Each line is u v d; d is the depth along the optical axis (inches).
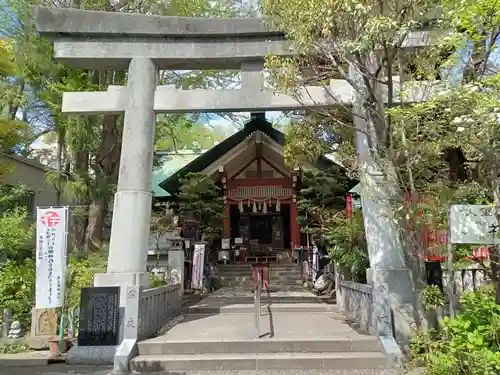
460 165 321.4
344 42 229.0
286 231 894.4
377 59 278.5
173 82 612.4
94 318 295.6
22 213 528.7
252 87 350.9
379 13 224.5
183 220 601.9
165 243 562.3
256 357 275.9
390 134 257.4
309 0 229.5
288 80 279.1
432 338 256.2
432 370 209.8
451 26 223.9
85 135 472.7
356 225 389.7
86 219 539.5
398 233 300.4
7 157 613.3
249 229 911.0
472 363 181.0
